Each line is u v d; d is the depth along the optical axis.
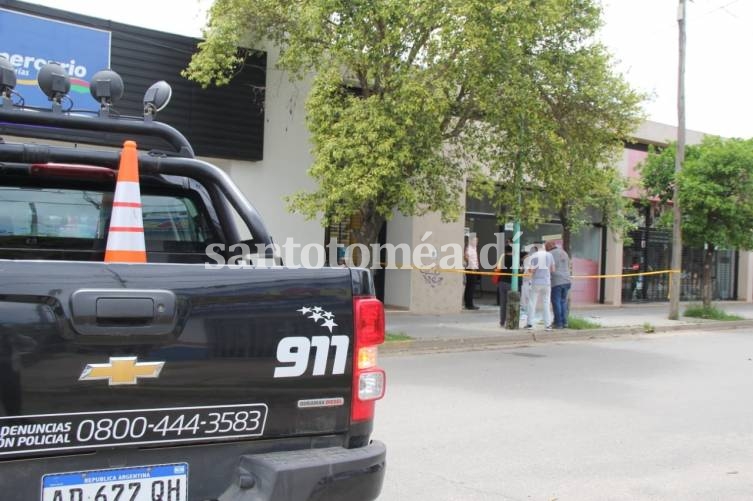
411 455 5.76
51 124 3.50
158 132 3.78
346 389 3.04
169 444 2.67
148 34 12.88
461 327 14.39
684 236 18.81
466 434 6.45
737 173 17.42
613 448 6.10
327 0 10.47
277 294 2.87
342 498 2.86
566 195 13.67
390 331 13.29
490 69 11.12
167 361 2.63
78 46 12.20
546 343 13.63
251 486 2.79
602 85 13.15
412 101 10.58
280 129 14.48
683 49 17.64
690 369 10.65
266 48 14.15
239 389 2.79
